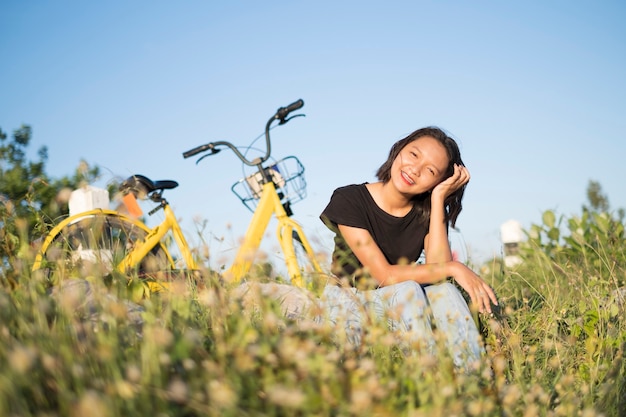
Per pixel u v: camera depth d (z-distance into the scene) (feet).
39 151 25.34
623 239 21.38
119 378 5.79
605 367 9.95
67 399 5.43
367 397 6.04
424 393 7.03
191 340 6.56
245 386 6.44
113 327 6.98
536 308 14.58
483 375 8.29
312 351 7.07
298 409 6.19
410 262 12.16
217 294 8.14
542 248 22.06
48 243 11.39
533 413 7.39
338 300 10.59
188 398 5.94
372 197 11.86
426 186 11.54
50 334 6.47
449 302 10.28
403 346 9.04
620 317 12.49
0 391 5.22
